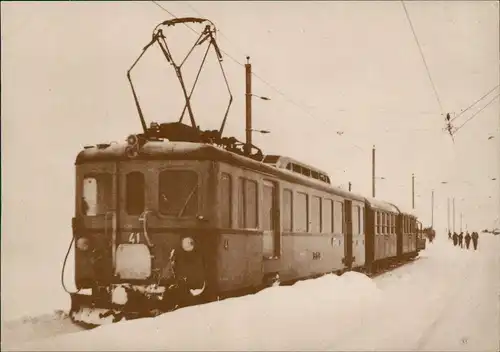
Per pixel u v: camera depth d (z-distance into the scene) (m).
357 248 20.19
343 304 10.65
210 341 6.77
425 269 24.69
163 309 9.38
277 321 8.23
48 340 6.70
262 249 11.56
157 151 9.87
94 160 10.13
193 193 9.74
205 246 9.61
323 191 16.03
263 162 12.99
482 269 20.53
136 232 9.77
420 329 8.90
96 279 9.84
